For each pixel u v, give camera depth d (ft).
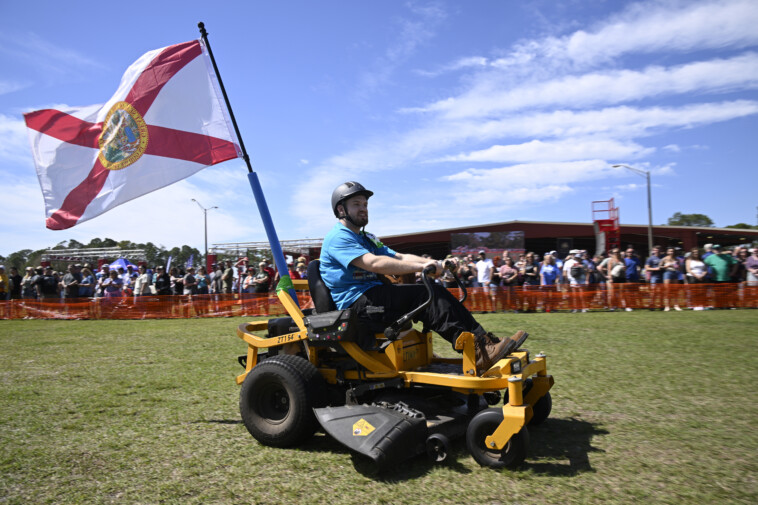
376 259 10.53
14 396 15.43
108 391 15.89
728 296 35.45
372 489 8.54
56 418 13.14
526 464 9.37
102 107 13.44
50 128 13.09
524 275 40.22
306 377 10.52
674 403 13.15
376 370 10.75
